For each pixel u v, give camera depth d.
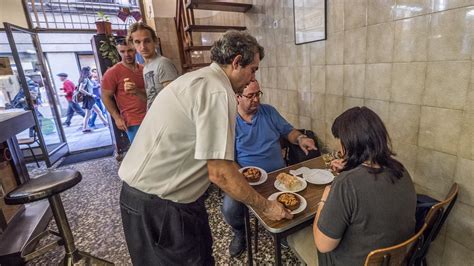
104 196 2.66
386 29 1.36
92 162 3.71
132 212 0.98
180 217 0.97
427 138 1.27
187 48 2.93
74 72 6.52
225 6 2.56
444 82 1.14
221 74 0.91
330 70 1.81
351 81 1.65
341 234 0.81
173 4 4.12
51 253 1.83
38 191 1.32
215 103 0.81
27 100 3.34
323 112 1.97
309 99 2.10
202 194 1.03
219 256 1.69
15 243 1.78
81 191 2.80
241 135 1.69
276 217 1.01
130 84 2.16
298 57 2.12
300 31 2.03
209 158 0.79
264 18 2.47
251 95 1.60
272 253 1.67
